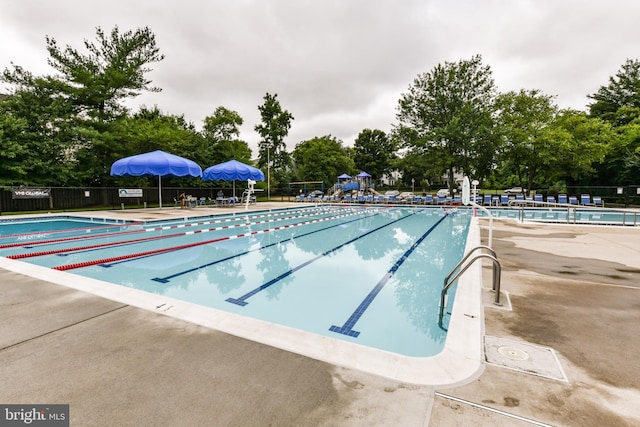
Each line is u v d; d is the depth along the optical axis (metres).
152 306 3.01
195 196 21.42
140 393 1.72
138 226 10.26
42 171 13.48
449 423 1.48
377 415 1.54
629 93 25.41
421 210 17.25
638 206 17.36
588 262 5.07
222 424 1.48
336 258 6.21
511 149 20.47
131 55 16.41
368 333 3.03
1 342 2.30
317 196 25.39
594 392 1.73
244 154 28.72
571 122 19.31
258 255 6.47
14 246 7.02
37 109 13.76
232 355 2.13
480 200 19.12
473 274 4.29
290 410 1.58
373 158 45.94
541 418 1.52
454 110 23.62
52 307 2.98
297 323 3.26
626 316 2.88
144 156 13.30
